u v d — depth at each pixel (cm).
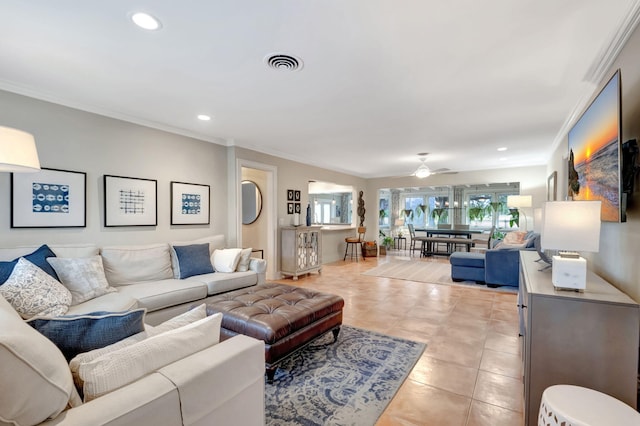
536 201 631
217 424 110
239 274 361
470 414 179
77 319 110
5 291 196
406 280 531
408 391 202
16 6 158
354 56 210
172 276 342
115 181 330
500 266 467
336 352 256
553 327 157
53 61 219
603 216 196
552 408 126
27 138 177
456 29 178
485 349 262
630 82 172
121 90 270
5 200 260
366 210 879
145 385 95
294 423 170
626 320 146
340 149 515
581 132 253
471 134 414
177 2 155
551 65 221
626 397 146
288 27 177
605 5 155
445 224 1016
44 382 79
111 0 154
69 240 297
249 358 124
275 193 543
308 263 564
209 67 227
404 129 391
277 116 340
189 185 406
